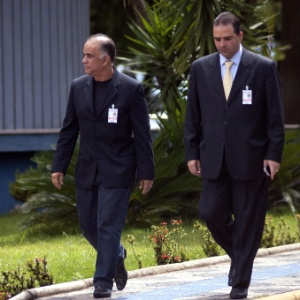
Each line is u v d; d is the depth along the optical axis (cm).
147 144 1545
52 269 1891
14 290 1627
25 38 3534
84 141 1557
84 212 1566
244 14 3111
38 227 2877
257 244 1519
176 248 2156
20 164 3538
